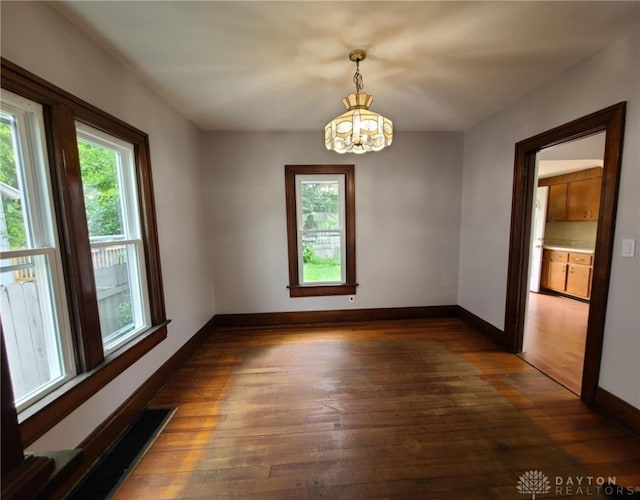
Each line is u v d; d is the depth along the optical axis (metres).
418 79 2.21
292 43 1.73
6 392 0.53
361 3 1.41
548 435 1.72
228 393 2.21
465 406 2.00
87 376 1.53
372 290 3.75
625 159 1.71
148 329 2.17
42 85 1.34
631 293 1.69
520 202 2.63
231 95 2.42
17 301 1.29
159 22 1.52
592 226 4.72
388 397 2.12
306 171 3.49
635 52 1.64
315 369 2.55
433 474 1.48
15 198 1.30
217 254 3.54
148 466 1.55
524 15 1.50
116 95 1.87
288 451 1.64
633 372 1.70
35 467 0.56
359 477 1.47
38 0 1.33
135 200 2.12
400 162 3.58
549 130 2.25
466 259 3.58
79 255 1.53
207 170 3.41
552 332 3.28
